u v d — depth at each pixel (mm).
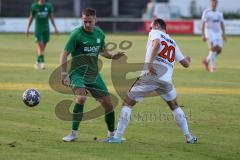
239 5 174125
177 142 31766
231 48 103500
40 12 66438
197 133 34125
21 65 69812
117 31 150875
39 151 29141
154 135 33438
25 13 177875
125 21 151000
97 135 33219
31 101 33312
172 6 160625
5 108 40688
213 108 41969
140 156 28531
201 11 172875
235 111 40969
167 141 31984
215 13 66812
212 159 28250
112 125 32000
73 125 31438
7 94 46500
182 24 144500
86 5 182250
